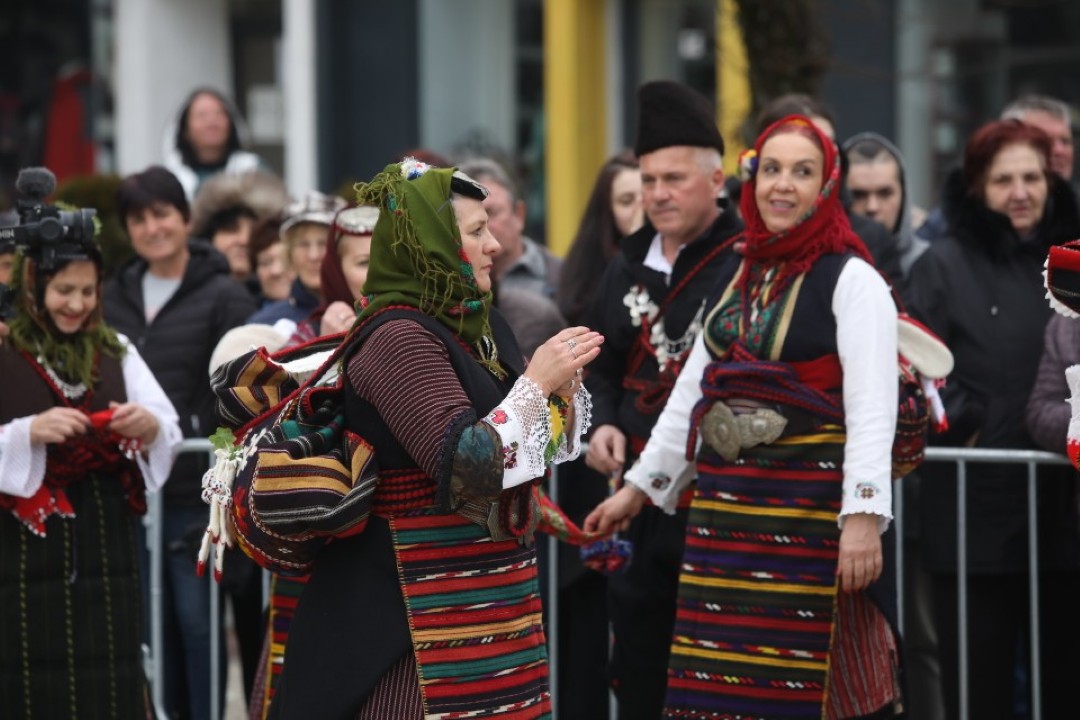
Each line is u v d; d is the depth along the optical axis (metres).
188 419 14.47
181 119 19.78
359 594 9.10
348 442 9.16
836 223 10.76
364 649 9.02
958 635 12.74
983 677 12.74
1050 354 12.24
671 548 11.80
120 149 28.84
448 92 26.72
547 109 26.47
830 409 10.48
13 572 11.70
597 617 13.29
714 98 25.78
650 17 26.17
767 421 10.54
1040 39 23.50
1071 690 12.86
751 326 10.76
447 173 9.14
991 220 13.07
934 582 12.95
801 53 17.33
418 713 8.98
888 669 10.78
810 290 10.61
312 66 26.94
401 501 9.10
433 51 26.67
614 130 26.44
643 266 12.35
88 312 12.24
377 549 9.13
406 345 8.90
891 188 14.89
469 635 9.06
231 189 16.78
